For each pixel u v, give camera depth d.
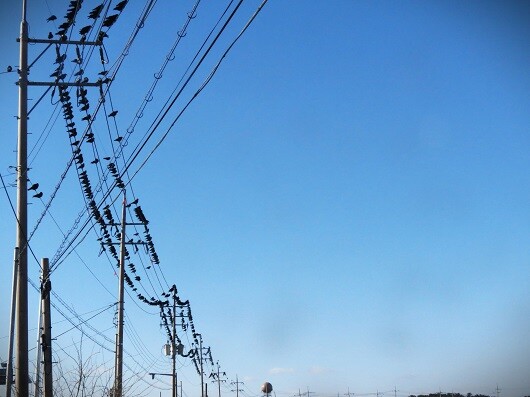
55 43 19.53
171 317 57.91
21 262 21.31
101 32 18.22
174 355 57.00
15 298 21.53
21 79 22.02
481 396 74.06
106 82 20.44
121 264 36.75
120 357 34.91
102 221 31.59
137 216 34.91
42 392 26.67
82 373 25.94
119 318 35.94
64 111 22.56
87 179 25.72
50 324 26.62
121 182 25.23
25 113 22.00
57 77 20.58
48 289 27.03
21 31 22.23
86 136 22.45
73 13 18.22
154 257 38.72
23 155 21.83
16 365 20.72
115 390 28.44
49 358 26.03
